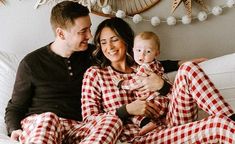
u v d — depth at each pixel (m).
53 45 1.99
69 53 1.95
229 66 1.95
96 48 1.98
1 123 1.92
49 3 2.25
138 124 1.76
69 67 1.95
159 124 1.79
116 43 1.91
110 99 1.84
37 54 1.97
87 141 1.46
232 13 2.33
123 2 2.29
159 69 1.91
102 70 1.90
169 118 1.76
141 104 1.73
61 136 1.64
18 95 1.91
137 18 2.26
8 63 2.12
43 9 2.25
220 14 2.33
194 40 2.35
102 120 1.58
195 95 1.59
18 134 1.70
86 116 1.78
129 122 1.78
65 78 1.95
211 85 1.58
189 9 2.25
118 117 1.66
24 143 1.50
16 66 2.13
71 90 1.95
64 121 1.83
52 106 1.91
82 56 2.03
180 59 2.36
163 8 2.30
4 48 2.28
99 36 1.96
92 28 2.28
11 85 2.05
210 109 1.56
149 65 1.86
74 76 1.96
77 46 1.93
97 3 2.21
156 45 1.87
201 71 1.61
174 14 2.31
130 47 1.95
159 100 1.80
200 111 1.93
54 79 1.93
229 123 1.45
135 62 1.96
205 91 1.57
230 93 1.89
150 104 1.77
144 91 1.83
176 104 1.69
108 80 1.87
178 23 2.32
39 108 1.92
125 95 1.85
